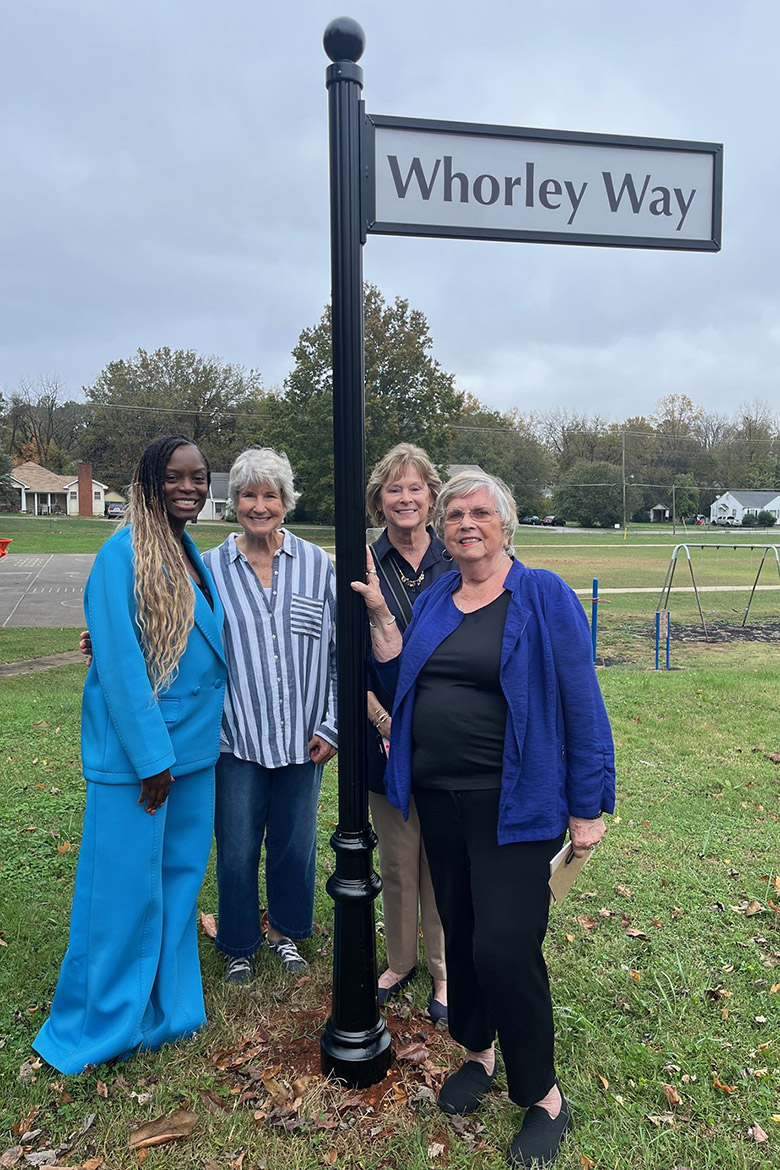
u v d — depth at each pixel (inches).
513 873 79.5
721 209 86.9
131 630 90.0
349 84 77.3
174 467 93.6
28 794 184.7
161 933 95.8
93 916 92.0
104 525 2313.0
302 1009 105.0
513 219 81.3
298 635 107.1
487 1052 89.5
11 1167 78.5
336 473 82.7
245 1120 84.6
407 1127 83.4
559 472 3395.7
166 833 97.1
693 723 258.8
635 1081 91.7
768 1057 95.9
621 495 2915.8
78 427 3341.5
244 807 107.7
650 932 125.5
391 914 108.2
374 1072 89.7
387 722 99.1
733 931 125.6
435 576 104.1
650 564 1208.8
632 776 204.2
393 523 103.8
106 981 92.2
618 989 110.0
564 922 129.0
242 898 109.8
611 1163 79.5
